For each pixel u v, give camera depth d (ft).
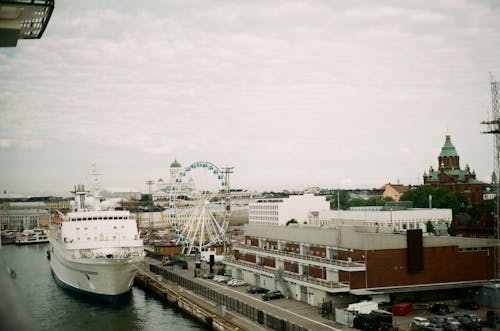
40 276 486.38
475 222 615.98
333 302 278.05
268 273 344.90
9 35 53.47
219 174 587.27
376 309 255.29
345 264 283.59
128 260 333.21
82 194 516.73
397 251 285.02
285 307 284.41
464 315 239.71
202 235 580.71
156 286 378.94
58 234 435.12
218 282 387.75
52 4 53.57
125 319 301.43
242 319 259.80
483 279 301.02
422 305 276.82
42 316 311.68
